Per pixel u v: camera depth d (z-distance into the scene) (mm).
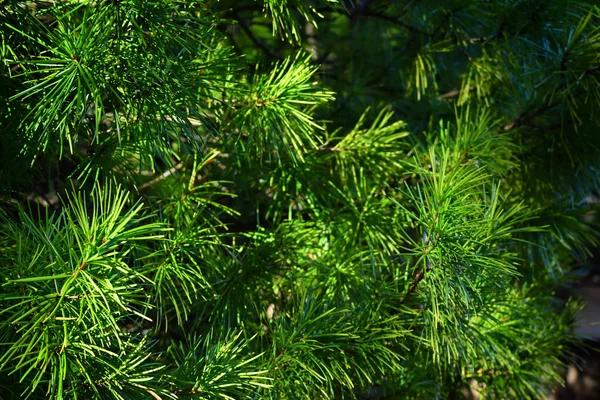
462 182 1233
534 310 1595
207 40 1381
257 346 1370
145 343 1259
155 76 1185
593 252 2760
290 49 1887
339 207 1543
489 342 1474
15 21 1195
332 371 1300
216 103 1408
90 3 1144
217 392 1182
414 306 1359
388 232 1445
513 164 1500
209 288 1385
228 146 1443
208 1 1425
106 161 1284
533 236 1622
